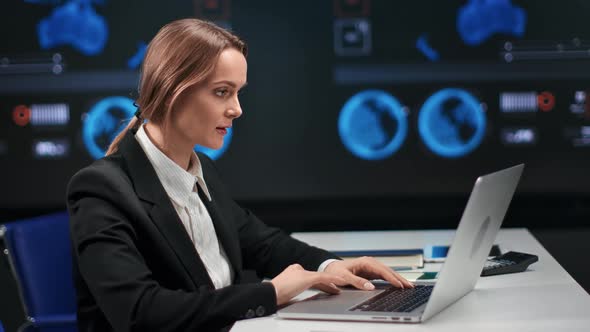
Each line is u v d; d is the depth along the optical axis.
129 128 1.60
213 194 1.77
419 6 4.09
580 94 4.10
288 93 4.15
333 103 4.15
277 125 4.16
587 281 4.07
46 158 4.20
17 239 1.85
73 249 1.46
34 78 4.15
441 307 1.35
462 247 1.29
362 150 4.17
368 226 4.26
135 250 1.39
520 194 4.20
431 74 4.12
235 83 1.48
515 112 4.12
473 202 1.24
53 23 4.12
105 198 1.44
